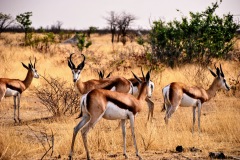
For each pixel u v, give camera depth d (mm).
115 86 22109
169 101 19906
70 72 37969
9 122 22344
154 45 44281
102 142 16703
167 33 43312
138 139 17438
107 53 61719
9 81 23031
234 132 18734
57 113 23234
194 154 15883
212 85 21516
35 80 33688
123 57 45500
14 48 56000
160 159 15039
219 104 27281
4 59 44156
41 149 16062
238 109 25328
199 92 20266
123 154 15852
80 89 21109
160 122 22266
